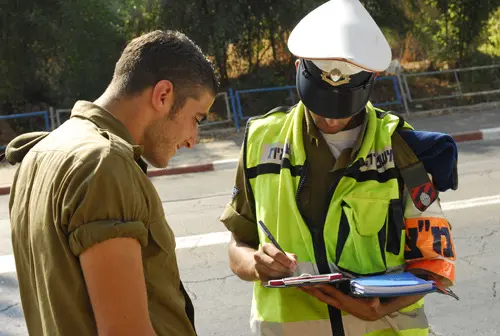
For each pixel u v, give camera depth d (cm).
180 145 204
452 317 500
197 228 766
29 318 197
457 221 713
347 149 244
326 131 246
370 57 229
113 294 166
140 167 188
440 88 1511
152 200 183
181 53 195
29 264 189
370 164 243
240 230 264
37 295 186
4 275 645
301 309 245
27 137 205
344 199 241
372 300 232
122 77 195
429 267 241
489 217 719
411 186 241
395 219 241
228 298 560
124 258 167
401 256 246
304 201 247
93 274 166
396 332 244
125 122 194
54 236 172
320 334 243
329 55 228
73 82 1390
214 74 205
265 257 232
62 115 1404
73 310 172
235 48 1498
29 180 187
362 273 239
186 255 670
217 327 511
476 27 1508
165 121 197
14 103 1412
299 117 253
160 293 190
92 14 1369
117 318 166
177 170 1117
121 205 170
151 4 1399
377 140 246
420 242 242
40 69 1404
